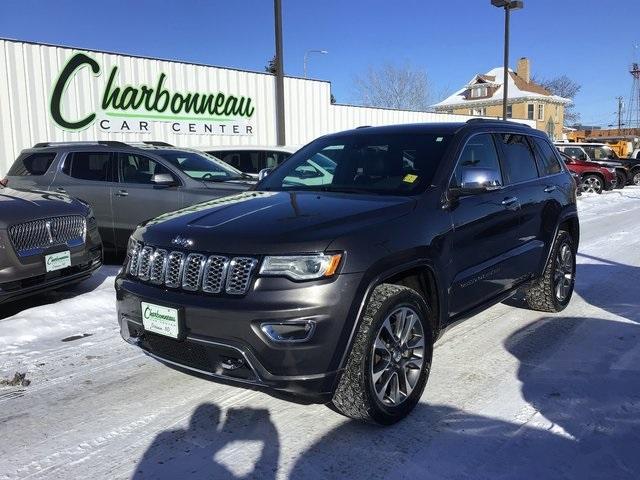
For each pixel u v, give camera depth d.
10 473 2.98
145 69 15.83
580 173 21.72
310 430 3.38
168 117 16.50
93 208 8.00
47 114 13.97
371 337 3.17
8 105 13.30
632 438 3.26
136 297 3.43
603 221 13.32
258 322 2.97
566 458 3.06
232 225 3.34
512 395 3.81
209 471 2.99
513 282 4.78
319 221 3.29
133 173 8.06
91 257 6.09
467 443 3.22
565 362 4.37
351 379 3.17
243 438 3.30
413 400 3.54
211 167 8.65
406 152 4.31
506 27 24.39
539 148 5.52
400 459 3.07
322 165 4.61
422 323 3.57
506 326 5.24
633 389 3.88
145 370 4.33
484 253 4.27
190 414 3.60
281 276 3.01
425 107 54.84
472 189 3.94
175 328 3.19
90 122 14.78
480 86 66.62
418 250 3.51
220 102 17.73
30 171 8.31
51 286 5.58
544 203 5.20
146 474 2.96
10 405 3.75
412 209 3.65
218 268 3.15
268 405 3.71
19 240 5.25
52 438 3.33
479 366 4.30
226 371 3.16
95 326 5.37
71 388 4.01
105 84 15.02
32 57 13.62
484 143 4.60
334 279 3.03
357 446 3.20
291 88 19.69
